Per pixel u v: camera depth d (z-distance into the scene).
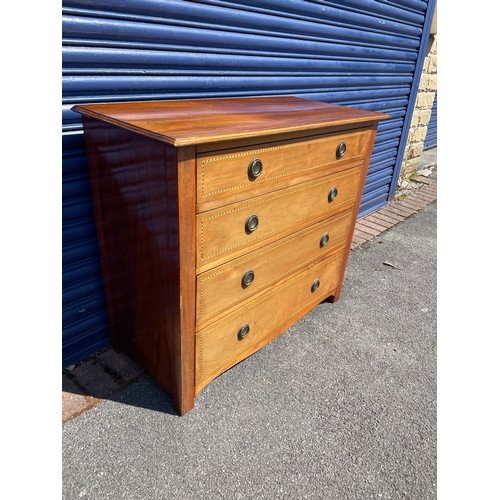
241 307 2.02
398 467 1.81
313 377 2.29
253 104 2.32
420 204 5.16
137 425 1.93
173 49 2.13
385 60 3.88
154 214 1.63
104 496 1.62
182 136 1.36
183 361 1.83
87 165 1.99
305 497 1.66
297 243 2.21
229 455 1.81
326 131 2.01
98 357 2.36
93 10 1.77
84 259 2.19
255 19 2.43
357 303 3.04
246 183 1.69
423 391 2.25
